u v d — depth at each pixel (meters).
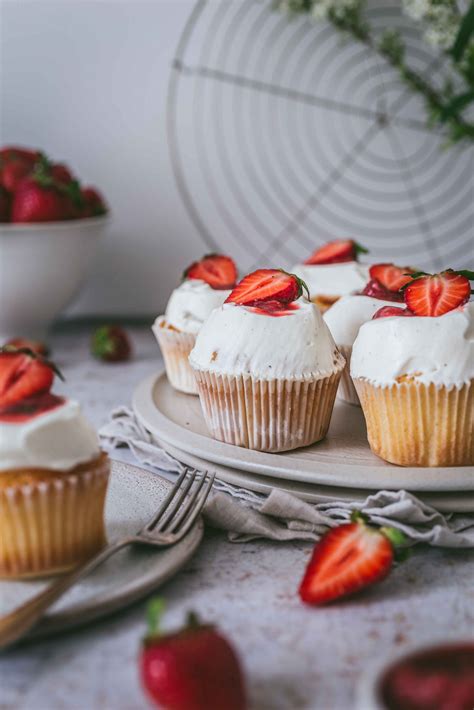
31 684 0.41
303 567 0.48
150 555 0.47
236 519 0.51
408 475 0.52
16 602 0.44
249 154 0.98
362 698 0.35
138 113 0.96
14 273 0.81
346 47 0.95
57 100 0.96
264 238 1.00
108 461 0.48
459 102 0.82
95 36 0.94
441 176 0.99
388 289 0.65
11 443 0.45
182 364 0.67
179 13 0.94
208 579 0.47
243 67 0.96
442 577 0.48
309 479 0.52
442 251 1.01
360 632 0.43
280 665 0.41
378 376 0.54
